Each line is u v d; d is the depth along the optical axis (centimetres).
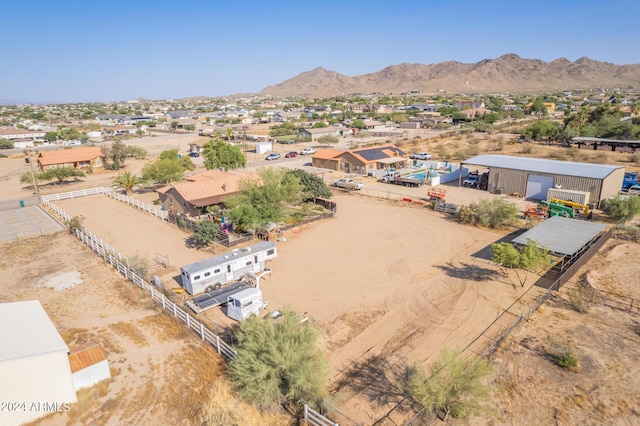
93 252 3656
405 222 4309
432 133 12344
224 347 2091
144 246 3753
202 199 4531
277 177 4409
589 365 1945
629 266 3039
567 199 4500
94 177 7388
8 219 4741
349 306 2598
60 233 4209
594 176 4534
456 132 11562
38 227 4422
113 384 1903
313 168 7719
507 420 1627
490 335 2220
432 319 2411
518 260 2689
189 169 7288
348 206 5009
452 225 4175
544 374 1894
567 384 1823
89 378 1866
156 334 2320
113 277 3117
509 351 2072
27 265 3384
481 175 6206
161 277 3089
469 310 2491
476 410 1603
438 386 1691
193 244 3778
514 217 4134
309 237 3906
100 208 5162
